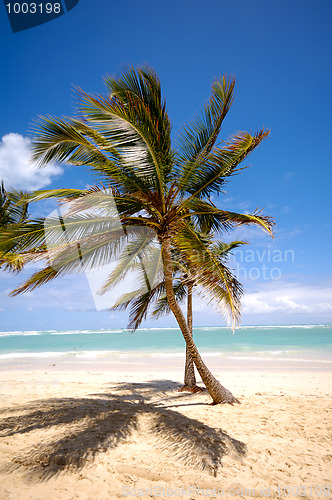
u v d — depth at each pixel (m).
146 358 18.55
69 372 13.66
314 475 3.58
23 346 29.56
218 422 5.19
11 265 6.29
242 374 12.16
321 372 12.65
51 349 25.80
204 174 5.95
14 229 4.75
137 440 4.42
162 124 6.12
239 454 4.02
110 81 5.74
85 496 3.15
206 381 6.72
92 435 4.49
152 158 5.14
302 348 22.09
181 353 20.78
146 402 7.29
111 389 9.04
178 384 10.12
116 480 3.43
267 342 27.38
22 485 3.30
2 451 4.00
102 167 5.47
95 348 25.83
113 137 4.86
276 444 4.34
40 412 5.74
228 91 5.77
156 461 3.82
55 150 5.18
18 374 12.97
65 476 3.47
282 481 3.46
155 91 6.18
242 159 6.24
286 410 6.00
